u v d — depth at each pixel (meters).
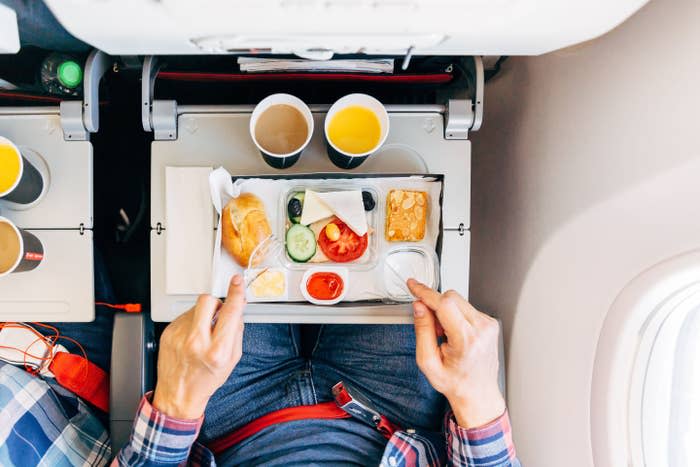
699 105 0.69
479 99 0.98
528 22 0.65
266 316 0.98
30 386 1.06
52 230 1.00
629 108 0.84
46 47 0.97
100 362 1.16
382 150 1.01
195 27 0.66
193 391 0.87
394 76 1.00
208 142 1.00
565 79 1.03
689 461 0.96
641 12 0.82
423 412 1.16
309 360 1.25
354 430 1.12
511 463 0.95
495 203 1.35
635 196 0.82
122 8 0.61
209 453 1.02
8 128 0.99
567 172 1.01
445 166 1.02
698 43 0.70
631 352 0.90
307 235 0.97
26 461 0.98
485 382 0.90
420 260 1.00
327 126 0.92
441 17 0.63
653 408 0.93
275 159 0.93
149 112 0.97
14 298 1.00
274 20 0.64
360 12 0.61
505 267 1.28
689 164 0.71
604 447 0.94
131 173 1.38
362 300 0.99
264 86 1.15
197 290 0.98
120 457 0.93
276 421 1.09
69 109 0.96
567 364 1.02
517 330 1.20
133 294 1.38
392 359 1.19
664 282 0.78
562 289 1.03
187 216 0.98
